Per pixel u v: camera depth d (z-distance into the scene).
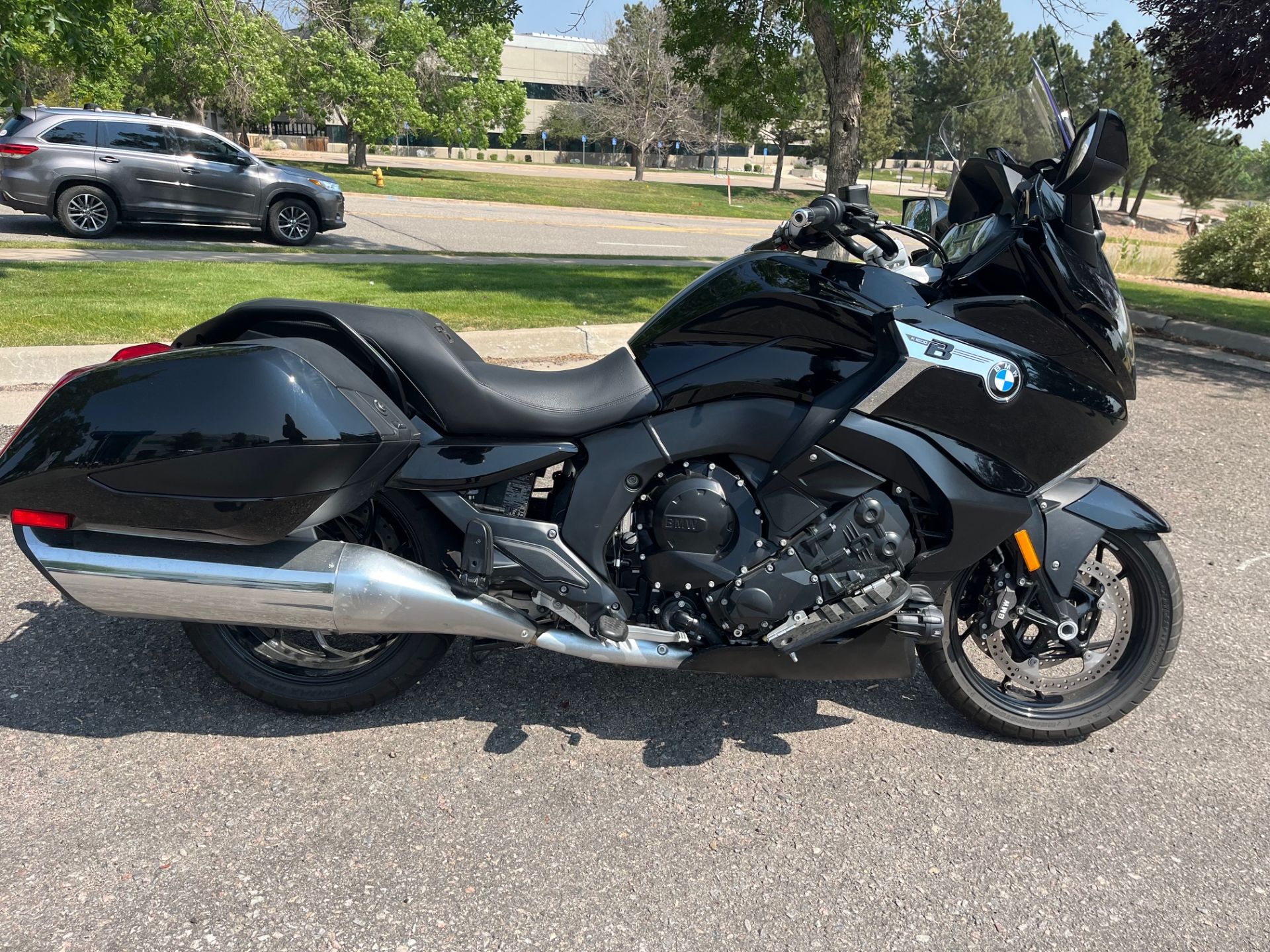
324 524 2.93
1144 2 10.34
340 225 14.65
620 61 49.75
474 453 2.73
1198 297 13.64
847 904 2.39
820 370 2.65
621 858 2.51
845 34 9.60
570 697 3.25
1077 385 2.72
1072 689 3.15
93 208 12.96
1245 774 3.00
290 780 2.74
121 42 10.44
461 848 2.51
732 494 2.73
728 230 24.92
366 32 30.47
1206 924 2.37
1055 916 2.38
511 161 66.50
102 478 2.54
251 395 2.50
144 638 3.43
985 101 3.23
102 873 2.34
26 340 6.06
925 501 2.74
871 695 3.38
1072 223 2.69
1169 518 5.05
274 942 2.17
